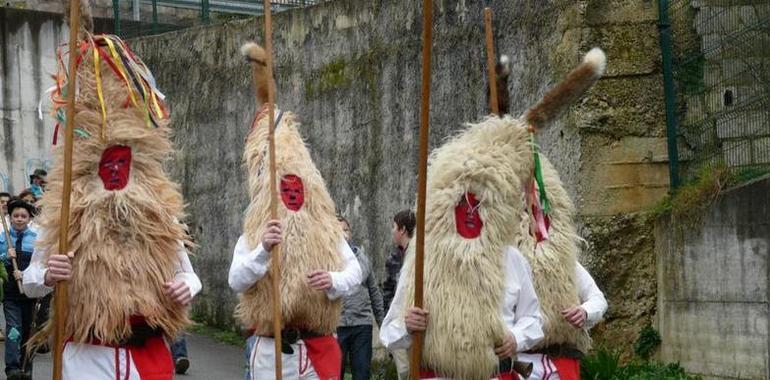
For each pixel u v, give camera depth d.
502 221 6.77
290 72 15.36
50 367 13.55
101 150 7.17
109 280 7.07
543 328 8.03
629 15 11.35
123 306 7.05
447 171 6.80
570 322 8.02
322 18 14.82
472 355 6.64
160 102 7.40
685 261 10.72
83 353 7.09
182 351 13.44
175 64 17.39
